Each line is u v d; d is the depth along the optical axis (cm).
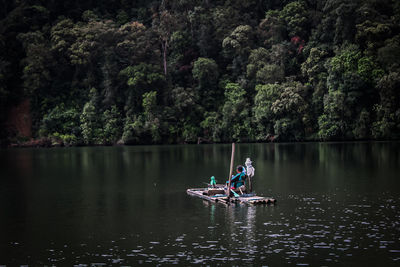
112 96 9538
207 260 1277
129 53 9888
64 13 10869
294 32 9762
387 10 9019
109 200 2341
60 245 1460
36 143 9088
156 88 9531
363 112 8100
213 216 1861
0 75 9256
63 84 9962
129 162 4756
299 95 8494
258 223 1712
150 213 1959
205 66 9500
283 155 5166
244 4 10644
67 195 2538
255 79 9488
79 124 9500
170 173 3566
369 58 8225
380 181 2816
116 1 11388
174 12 10712
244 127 9081
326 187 2617
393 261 1244
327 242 1436
